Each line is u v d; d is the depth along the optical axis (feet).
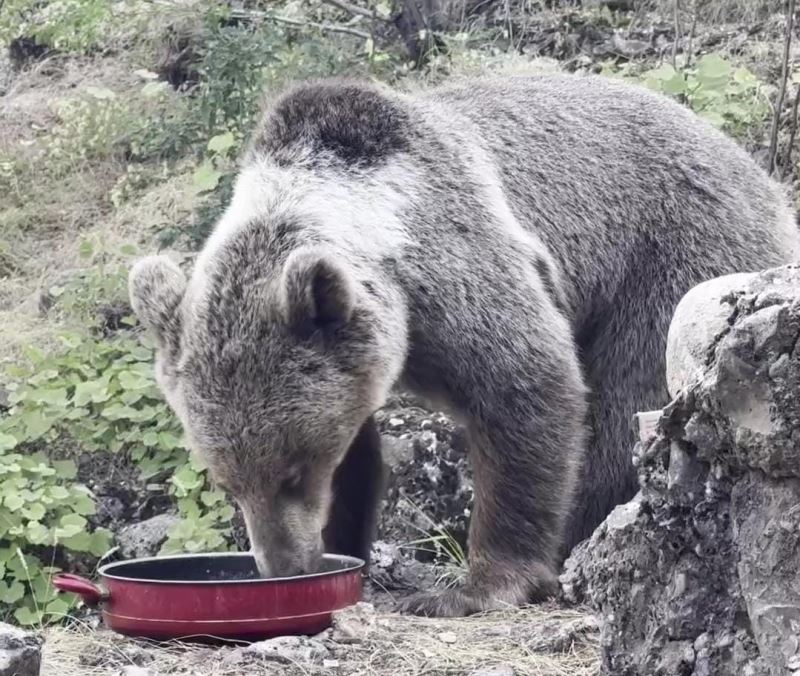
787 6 40.52
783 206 27.35
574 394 23.26
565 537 25.29
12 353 33.19
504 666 16.93
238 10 40.45
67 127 41.83
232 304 20.62
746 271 25.46
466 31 42.42
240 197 22.61
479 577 22.70
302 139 22.62
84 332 33.17
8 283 36.78
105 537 27.58
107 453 29.78
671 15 42.19
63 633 19.74
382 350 21.09
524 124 25.22
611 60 40.47
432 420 28.76
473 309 22.40
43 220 39.75
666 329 25.08
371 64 38.81
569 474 23.15
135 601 18.79
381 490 25.23
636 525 13.39
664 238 25.31
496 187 23.86
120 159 41.57
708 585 12.80
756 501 12.12
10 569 26.96
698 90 35.53
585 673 16.71
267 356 20.11
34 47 47.14
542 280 23.94
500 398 22.58
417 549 26.94
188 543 26.76
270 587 18.49
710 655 12.70
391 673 16.92
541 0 43.60
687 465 12.75
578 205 24.99
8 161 41.52
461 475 27.89
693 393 12.38
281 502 20.29
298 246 21.20
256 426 19.92
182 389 20.52
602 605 13.87
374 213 21.99
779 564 11.84
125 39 45.65
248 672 16.81
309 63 35.94
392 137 22.88
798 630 11.71
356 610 19.34
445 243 22.47
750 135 36.45
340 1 42.16
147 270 21.65
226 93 34.94
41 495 27.40
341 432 20.75
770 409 11.50
